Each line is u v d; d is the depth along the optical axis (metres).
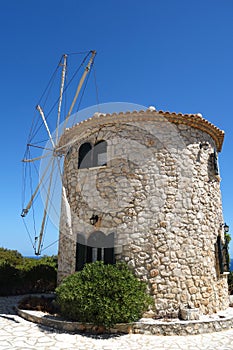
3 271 14.98
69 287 8.88
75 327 8.30
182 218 10.28
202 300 9.89
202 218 10.74
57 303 9.58
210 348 7.28
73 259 10.88
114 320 8.07
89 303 8.16
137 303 8.48
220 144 13.23
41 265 16.73
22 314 9.68
